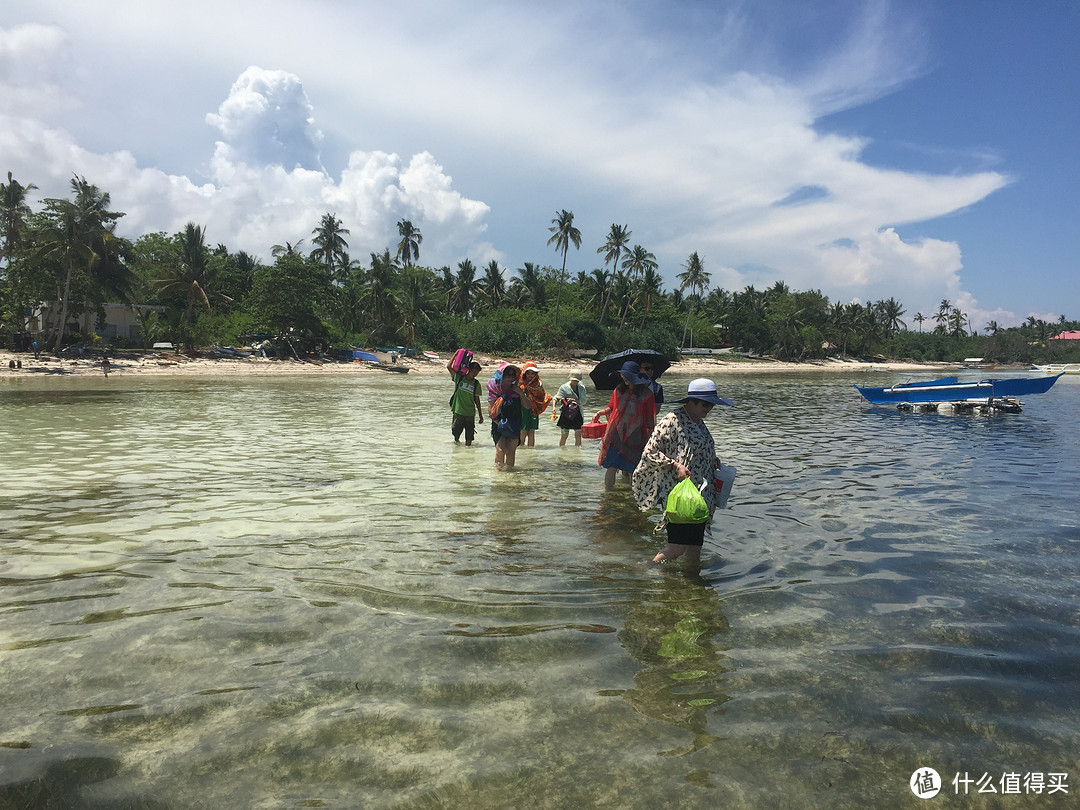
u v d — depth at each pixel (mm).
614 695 2936
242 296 70688
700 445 5164
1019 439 13258
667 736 2631
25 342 45062
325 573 4473
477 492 7211
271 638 3451
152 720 2676
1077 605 4074
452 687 2980
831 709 2850
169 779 2316
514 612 3846
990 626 3742
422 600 4012
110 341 51719
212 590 4137
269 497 6840
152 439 11344
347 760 2441
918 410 21453
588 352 80562
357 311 68938
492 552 4992
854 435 13820
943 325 161875
